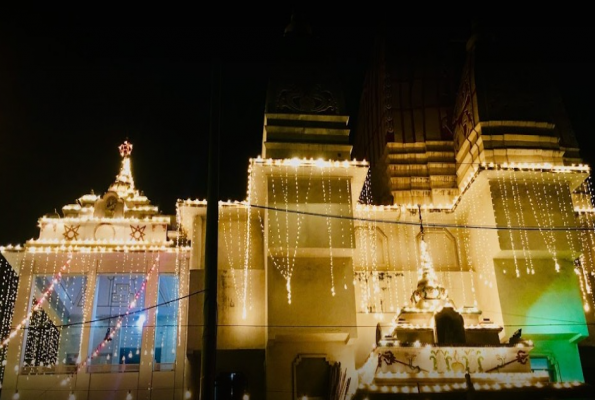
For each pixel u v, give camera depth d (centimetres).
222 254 2333
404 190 2781
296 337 2062
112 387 2166
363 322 2334
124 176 2770
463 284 2409
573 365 2169
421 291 2153
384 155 2917
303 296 2095
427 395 1822
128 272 2333
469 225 2478
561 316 2184
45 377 2161
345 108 2447
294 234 2159
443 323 2009
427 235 2506
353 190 2398
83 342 2219
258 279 2309
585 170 2333
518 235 2239
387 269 2441
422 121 2930
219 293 2270
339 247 2156
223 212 2369
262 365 2169
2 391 2112
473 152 2553
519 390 1853
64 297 2705
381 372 1894
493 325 2073
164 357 2603
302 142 2356
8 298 2558
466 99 2670
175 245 2455
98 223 2488
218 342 2189
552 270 2253
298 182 2261
